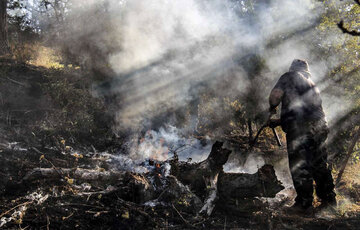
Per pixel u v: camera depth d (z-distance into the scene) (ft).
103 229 9.82
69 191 11.60
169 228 10.19
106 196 11.47
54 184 12.07
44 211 10.31
